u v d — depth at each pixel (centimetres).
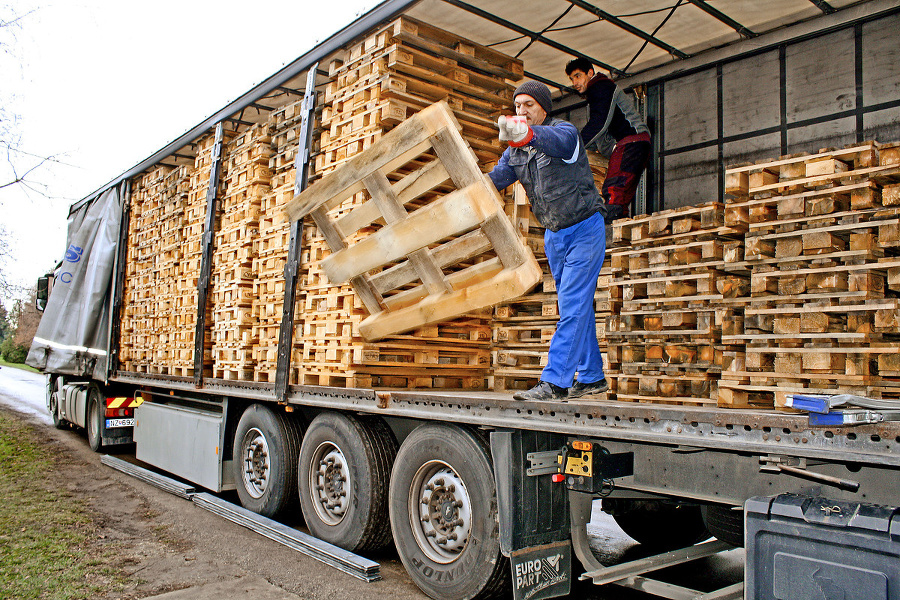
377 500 486
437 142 380
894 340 327
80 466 898
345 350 505
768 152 593
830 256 328
